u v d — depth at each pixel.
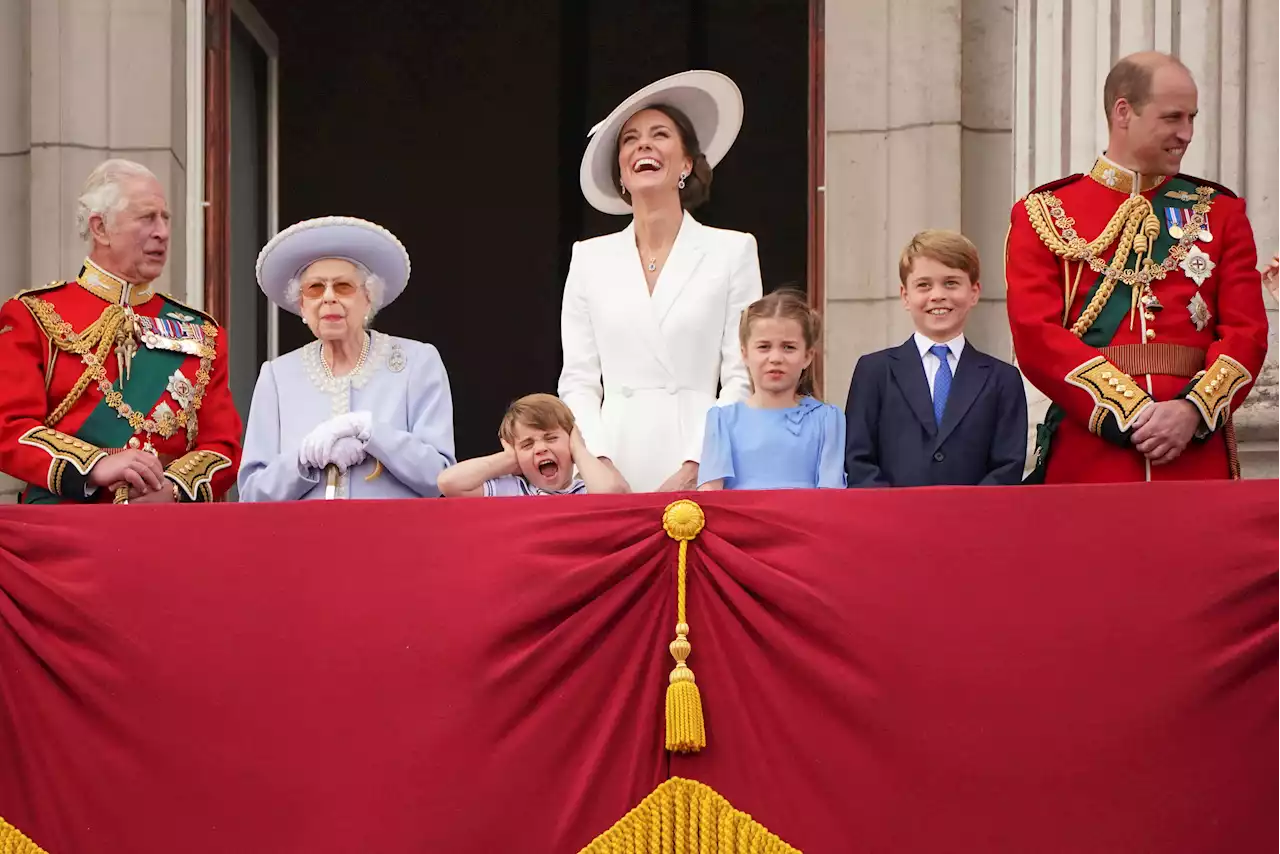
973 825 15.52
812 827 15.64
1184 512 16.00
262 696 16.14
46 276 26.27
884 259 26.52
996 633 15.82
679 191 21.20
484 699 15.99
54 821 16.12
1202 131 23.44
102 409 19.31
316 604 16.30
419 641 16.16
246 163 30.08
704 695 16.03
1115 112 19.02
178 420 19.61
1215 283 18.77
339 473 18.84
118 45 26.81
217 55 28.19
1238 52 23.53
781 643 15.95
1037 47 25.20
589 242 21.05
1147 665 15.72
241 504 16.58
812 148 27.59
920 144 26.42
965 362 19.11
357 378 19.69
